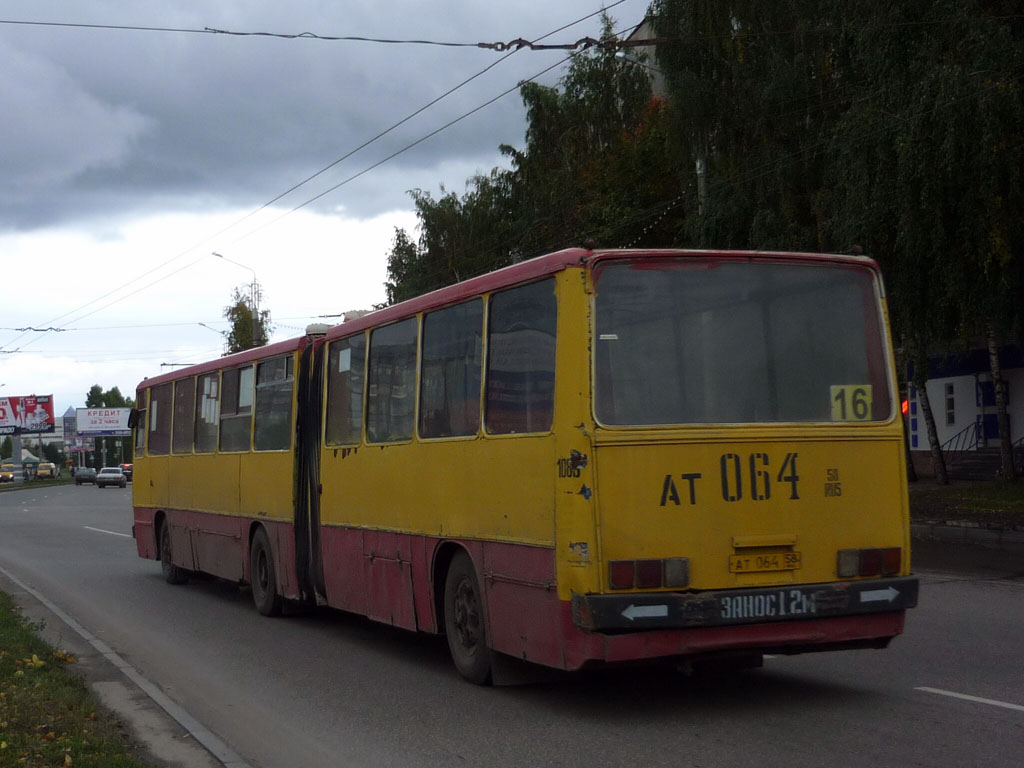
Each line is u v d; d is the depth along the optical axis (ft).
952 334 70.49
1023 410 105.81
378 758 22.59
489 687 28.91
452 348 29.50
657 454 23.71
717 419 24.45
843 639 24.53
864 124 65.87
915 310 68.74
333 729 25.27
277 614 44.21
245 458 46.26
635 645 23.02
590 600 22.90
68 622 41.96
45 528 107.24
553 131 136.87
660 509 23.58
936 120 60.54
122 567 66.85
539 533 24.82
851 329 26.13
